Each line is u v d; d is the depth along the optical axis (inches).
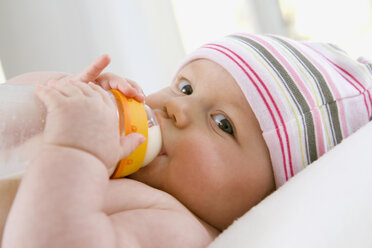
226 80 32.0
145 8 64.2
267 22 77.3
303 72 33.4
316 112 32.1
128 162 25.6
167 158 29.2
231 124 30.8
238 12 75.5
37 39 54.3
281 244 18.3
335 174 23.0
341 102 33.6
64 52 55.7
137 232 21.4
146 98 34.0
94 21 58.1
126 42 60.5
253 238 19.7
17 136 23.0
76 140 19.0
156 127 28.0
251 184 30.3
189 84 34.0
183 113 29.5
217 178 28.9
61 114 19.3
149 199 25.1
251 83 31.3
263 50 34.2
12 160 23.2
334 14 70.9
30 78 35.9
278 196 23.4
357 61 39.6
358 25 68.6
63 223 17.1
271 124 30.8
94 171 18.9
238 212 30.3
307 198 21.4
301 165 32.0
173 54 66.4
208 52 33.9
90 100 20.5
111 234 18.9
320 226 18.9
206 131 29.7
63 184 17.7
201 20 71.4
